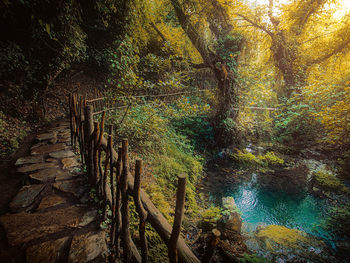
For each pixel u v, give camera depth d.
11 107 4.39
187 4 6.20
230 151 7.16
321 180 5.26
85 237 1.81
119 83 5.24
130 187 1.48
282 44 9.58
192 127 6.99
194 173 5.04
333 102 6.88
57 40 4.05
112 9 5.20
